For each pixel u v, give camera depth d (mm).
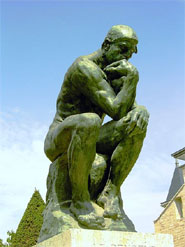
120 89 4266
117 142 4234
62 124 4000
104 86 4191
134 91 4195
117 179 4258
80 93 4441
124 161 4215
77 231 3619
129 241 3822
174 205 22797
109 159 4355
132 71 4172
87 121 3814
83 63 4227
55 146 4215
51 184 4473
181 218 22062
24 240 15594
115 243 3744
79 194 4016
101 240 3691
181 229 21875
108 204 4125
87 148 3854
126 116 4156
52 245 3848
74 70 4250
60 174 4316
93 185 4250
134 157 4246
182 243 21641
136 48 4465
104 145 4309
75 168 3908
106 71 4285
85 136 3812
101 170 4273
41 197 16375
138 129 4098
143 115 4148
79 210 3979
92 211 3975
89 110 4535
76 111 4492
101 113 4617
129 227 4117
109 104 4133
